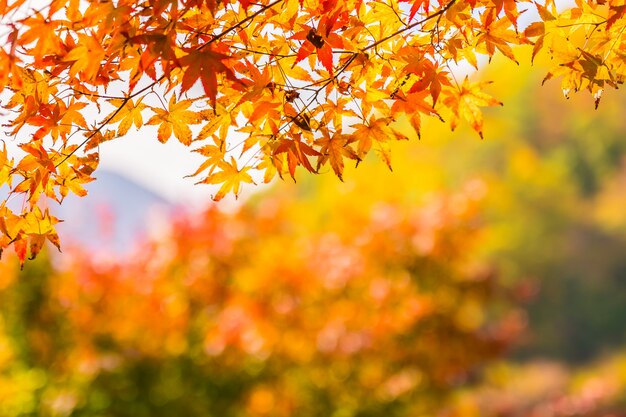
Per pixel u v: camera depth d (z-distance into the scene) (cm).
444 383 757
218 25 179
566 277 3200
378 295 738
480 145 3594
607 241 3269
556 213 3331
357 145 187
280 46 184
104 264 736
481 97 197
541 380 2389
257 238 809
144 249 757
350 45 184
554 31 188
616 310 3106
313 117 185
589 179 3947
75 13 163
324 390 739
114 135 186
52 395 614
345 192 830
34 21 157
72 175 189
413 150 2847
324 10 178
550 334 3062
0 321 673
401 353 733
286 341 724
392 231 766
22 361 673
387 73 188
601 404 1375
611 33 189
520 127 4050
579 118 3997
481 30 189
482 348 754
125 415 629
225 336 670
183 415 658
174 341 691
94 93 181
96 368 618
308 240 844
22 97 182
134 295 733
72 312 700
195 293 732
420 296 763
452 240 765
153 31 165
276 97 182
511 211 3256
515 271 3145
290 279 739
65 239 752
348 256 771
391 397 730
